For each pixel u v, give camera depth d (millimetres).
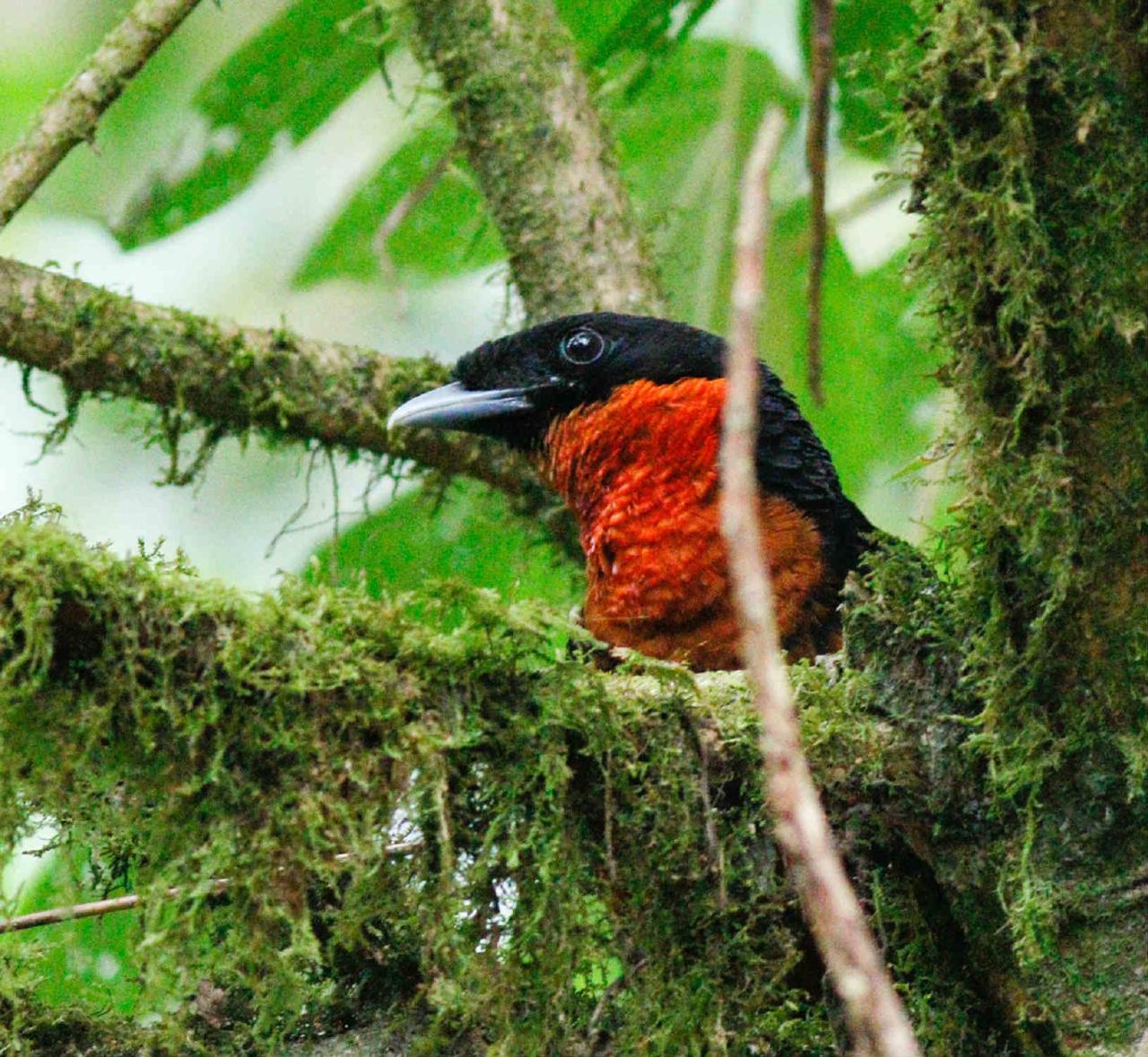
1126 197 6695
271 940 6305
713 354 10219
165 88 14047
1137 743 6863
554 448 10484
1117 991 6879
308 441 11359
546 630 6582
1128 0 6652
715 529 9633
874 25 12719
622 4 13523
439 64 12062
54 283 10602
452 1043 7512
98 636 6094
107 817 6848
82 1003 8078
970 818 7301
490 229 14164
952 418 8086
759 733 6910
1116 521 6816
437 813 6449
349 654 6312
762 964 7008
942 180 7020
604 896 6902
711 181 13562
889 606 7406
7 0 15070
